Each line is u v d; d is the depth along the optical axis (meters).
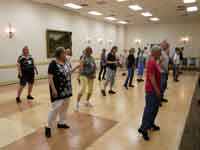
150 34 14.35
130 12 9.87
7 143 2.69
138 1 7.55
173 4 8.09
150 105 2.78
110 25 13.71
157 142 2.76
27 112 3.98
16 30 7.12
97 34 12.22
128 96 5.46
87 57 4.09
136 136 2.95
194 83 7.62
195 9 9.10
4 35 6.73
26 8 7.43
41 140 2.78
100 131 3.11
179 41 13.41
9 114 3.85
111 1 7.59
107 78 5.62
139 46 14.86
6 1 6.70
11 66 7.03
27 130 3.12
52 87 2.76
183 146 2.62
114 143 2.72
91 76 4.19
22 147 2.58
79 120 3.58
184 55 13.34
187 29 13.03
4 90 6.09
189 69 12.52
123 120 3.61
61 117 3.18
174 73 8.19
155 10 9.32
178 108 4.36
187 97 5.36
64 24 9.39
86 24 11.08
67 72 2.89
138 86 6.98
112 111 4.12
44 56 8.45
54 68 2.73
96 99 5.11
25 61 4.64
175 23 13.36
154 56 2.69
